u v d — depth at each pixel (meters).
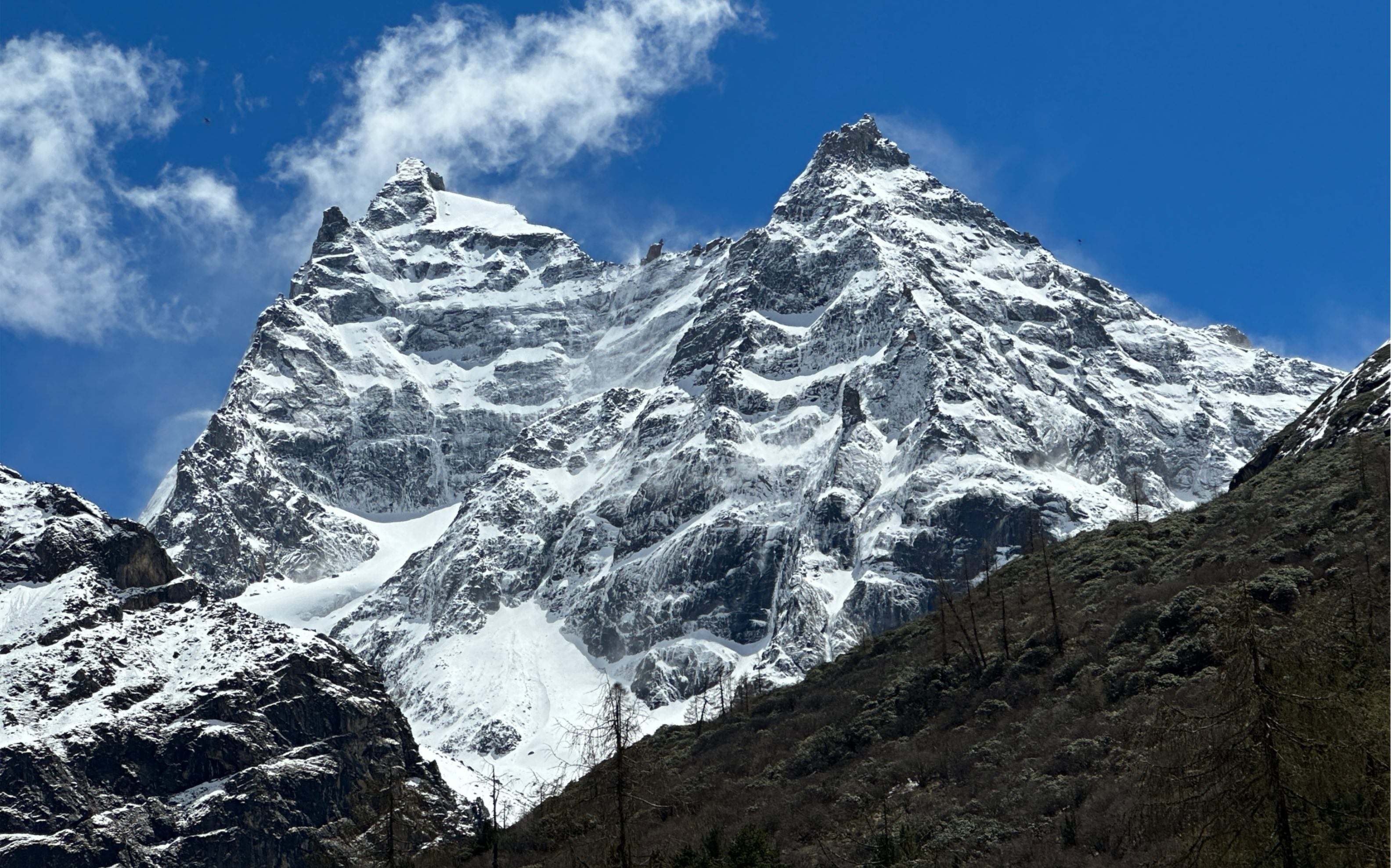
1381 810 63.16
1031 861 111.25
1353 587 121.06
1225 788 63.81
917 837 122.81
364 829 108.00
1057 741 135.12
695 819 139.75
